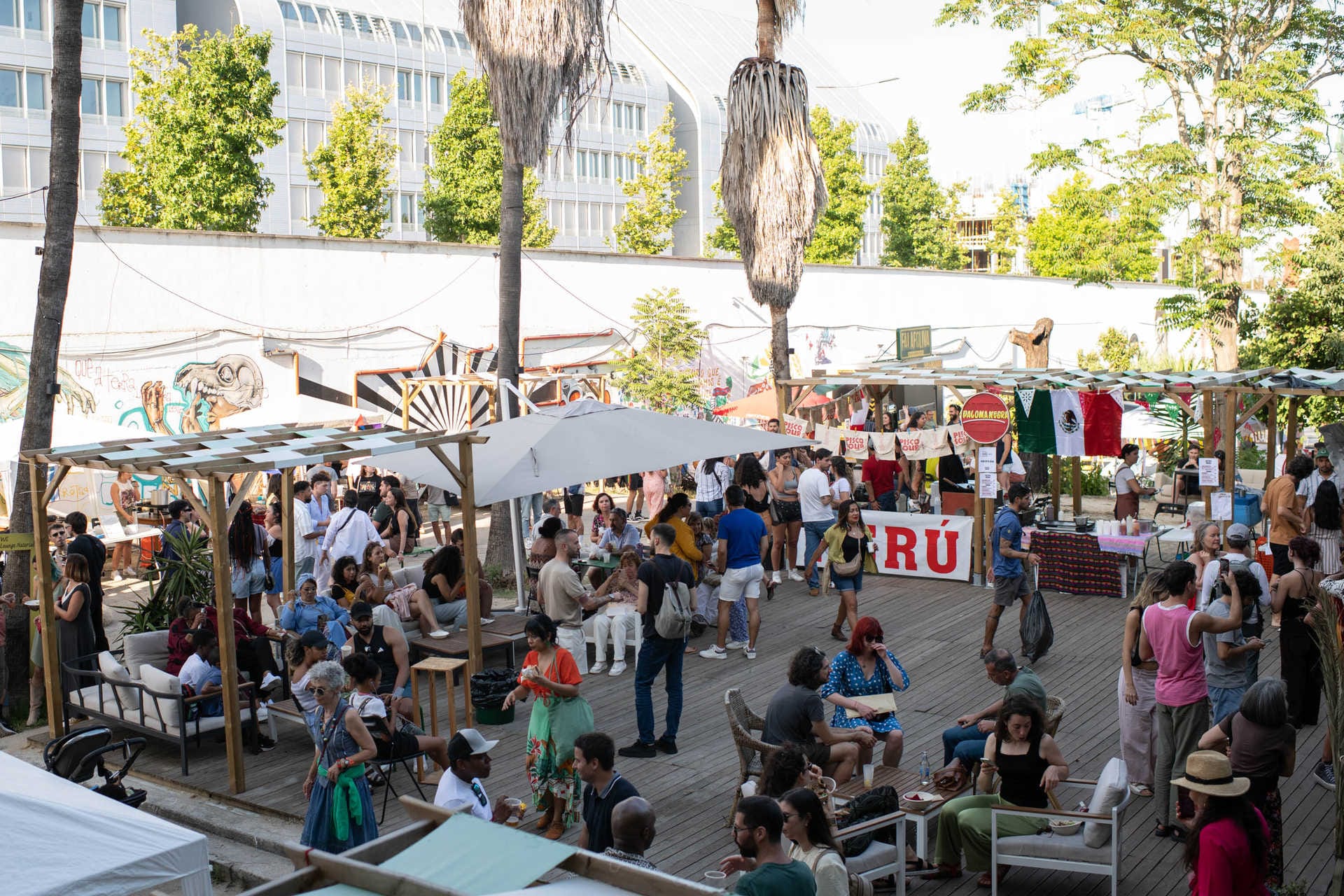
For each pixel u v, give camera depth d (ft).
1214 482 52.49
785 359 66.95
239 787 30.30
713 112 260.42
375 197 138.21
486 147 140.77
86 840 18.13
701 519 48.06
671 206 188.65
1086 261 94.58
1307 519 45.50
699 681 39.96
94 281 69.15
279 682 34.81
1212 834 17.80
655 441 42.55
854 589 44.19
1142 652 27.68
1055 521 56.13
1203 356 118.83
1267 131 88.94
